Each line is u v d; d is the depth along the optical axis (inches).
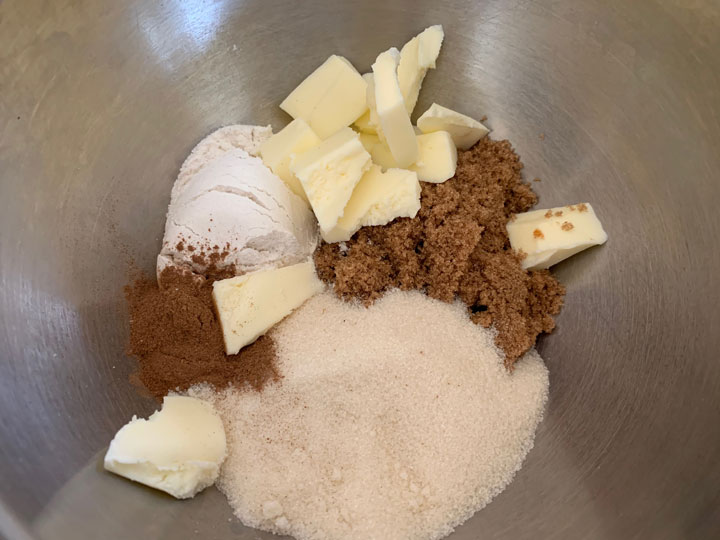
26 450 6.0
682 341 6.6
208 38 7.9
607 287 7.3
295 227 7.4
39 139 7.0
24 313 6.7
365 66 8.3
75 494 6.0
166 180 7.9
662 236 6.9
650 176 7.1
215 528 6.4
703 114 6.6
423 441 6.6
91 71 7.3
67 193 7.2
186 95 8.0
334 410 6.7
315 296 7.4
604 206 7.4
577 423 7.0
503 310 7.1
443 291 7.2
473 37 7.9
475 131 7.9
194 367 6.8
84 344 6.9
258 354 6.9
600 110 7.4
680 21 6.6
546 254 7.4
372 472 6.5
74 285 7.1
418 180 7.5
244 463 6.6
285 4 7.9
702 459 6.1
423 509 6.5
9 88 6.8
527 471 6.9
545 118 7.8
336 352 6.8
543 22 7.5
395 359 6.7
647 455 6.4
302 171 6.8
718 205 6.6
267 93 8.3
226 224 7.1
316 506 6.5
